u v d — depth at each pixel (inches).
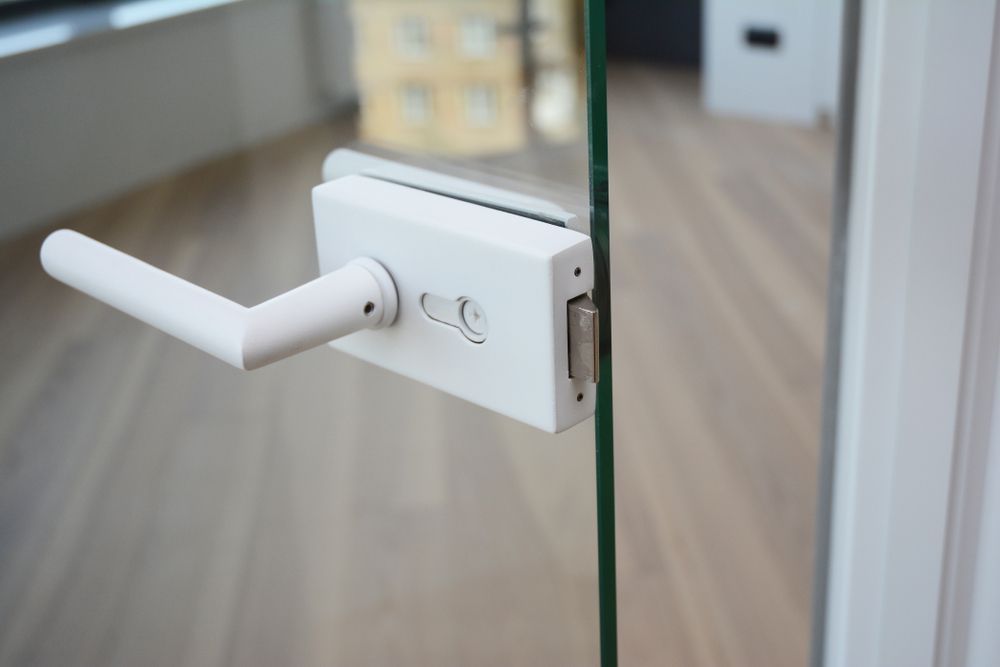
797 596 55.3
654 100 129.5
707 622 53.9
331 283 15.2
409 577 23.1
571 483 16.2
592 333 13.5
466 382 15.1
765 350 77.9
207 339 14.4
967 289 22.7
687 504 62.9
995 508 25.0
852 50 23.1
